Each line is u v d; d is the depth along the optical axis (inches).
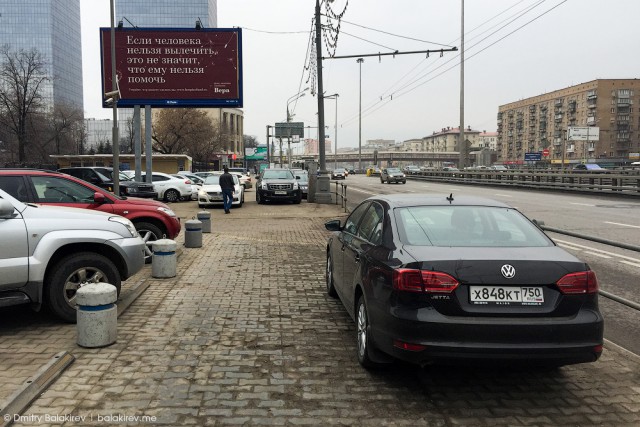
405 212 177.8
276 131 2193.7
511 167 3604.8
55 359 166.9
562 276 140.9
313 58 951.0
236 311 238.2
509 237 165.9
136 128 841.5
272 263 363.3
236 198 847.1
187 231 430.0
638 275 319.9
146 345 190.1
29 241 200.1
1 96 1852.9
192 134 2198.6
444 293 138.4
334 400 147.5
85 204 310.0
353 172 3617.1
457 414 140.3
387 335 145.9
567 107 5103.3
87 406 140.4
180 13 1421.0
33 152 2027.6
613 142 4749.0
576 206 792.9
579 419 137.9
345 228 239.1
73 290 213.2
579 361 139.2
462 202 188.7
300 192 935.0
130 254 229.0
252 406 142.6
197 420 134.1
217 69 831.1
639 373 169.2
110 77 816.9
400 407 143.9
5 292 195.9
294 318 228.2
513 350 135.3
